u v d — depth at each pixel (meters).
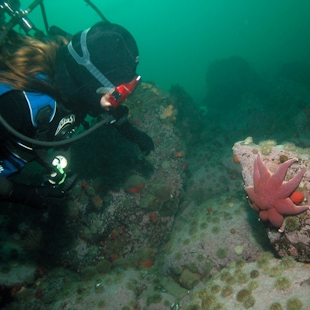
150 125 1.99
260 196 0.85
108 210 1.68
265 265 0.91
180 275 1.29
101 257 1.61
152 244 1.66
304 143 2.11
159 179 1.79
